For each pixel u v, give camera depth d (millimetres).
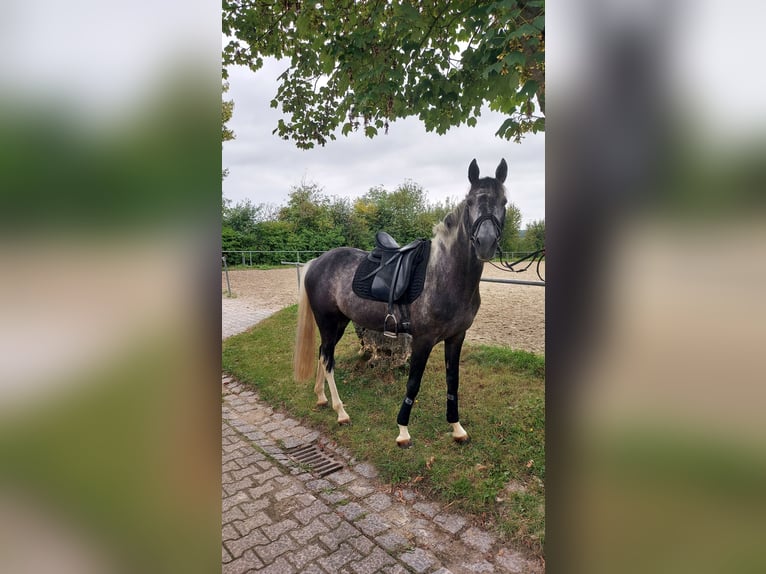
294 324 6105
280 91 3643
